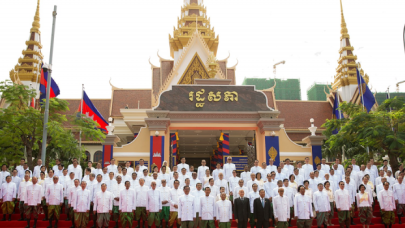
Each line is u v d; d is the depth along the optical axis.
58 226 15.60
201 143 41.41
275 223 14.17
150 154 25.03
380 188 16.50
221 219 13.34
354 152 31.81
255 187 14.54
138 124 35.91
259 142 26.31
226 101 26.69
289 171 18.95
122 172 17.12
